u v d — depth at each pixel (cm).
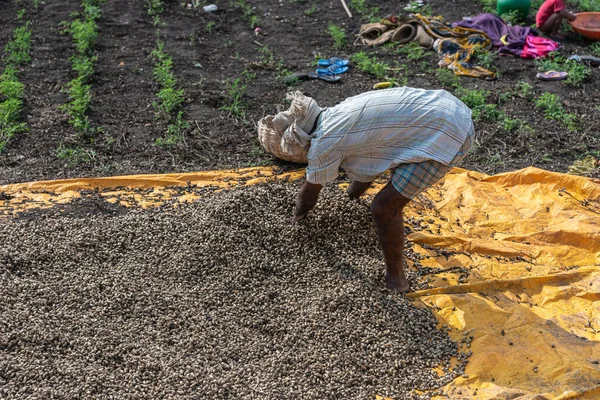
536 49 1045
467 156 792
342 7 1217
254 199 629
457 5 1234
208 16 1152
